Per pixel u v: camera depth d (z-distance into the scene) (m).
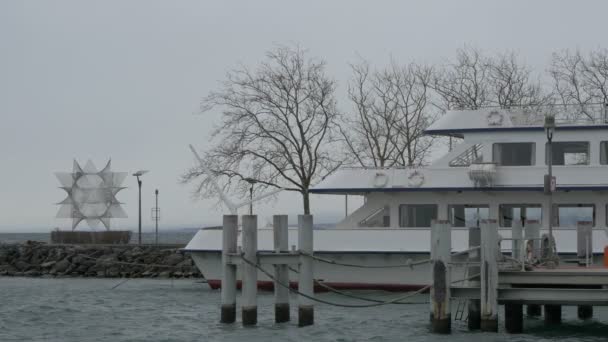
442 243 31.59
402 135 73.12
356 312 41.56
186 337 34.88
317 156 69.19
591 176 44.84
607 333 34.69
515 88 74.88
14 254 73.56
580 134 45.25
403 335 34.38
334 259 47.16
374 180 47.16
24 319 41.31
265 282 49.22
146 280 64.31
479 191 46.31
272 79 68.94
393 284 46.47
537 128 45.59
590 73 73.56
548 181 37.84
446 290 31.59
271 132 68.81
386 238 46.38
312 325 35.00
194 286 57.53
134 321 40.06
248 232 34.09
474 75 75.62
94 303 47.50
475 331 32.94
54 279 66.31
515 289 31.39
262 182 68.38
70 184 80.44
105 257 70.50
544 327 36.25
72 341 34.91
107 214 81.00
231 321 35.06
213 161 68.75
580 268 34.88
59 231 80.31
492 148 46.19
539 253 37.41
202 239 49.59
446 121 47.03
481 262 31.36
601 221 45.25
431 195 47.06
